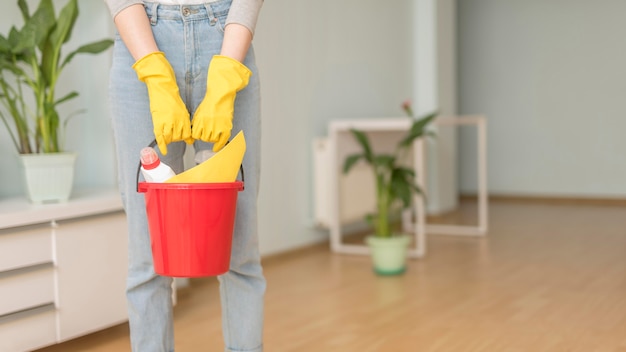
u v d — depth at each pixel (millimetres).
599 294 2561
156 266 1159
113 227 2113
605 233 4027
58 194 2090
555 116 5734
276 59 3438
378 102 4395
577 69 5637
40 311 1909
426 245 3732
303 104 3643
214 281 2906
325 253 3564
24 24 2279
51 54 2189
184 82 1229
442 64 4887
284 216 3504
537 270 3014
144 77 1138
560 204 5609
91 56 2609
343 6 4000
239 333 1363
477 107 6035
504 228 4293
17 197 2297
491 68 5957
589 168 5629
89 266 2043
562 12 5664
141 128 1226
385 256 2982
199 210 1102
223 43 1206
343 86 4012
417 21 4848
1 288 1822
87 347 2070
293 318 2309
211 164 1138
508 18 5867
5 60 2117
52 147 2262
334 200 3541
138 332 1290
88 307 2041
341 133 3605
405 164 4234
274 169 3434
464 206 5504
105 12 2559
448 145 5082
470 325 2174
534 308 2371
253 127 1290
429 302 2482
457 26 6074
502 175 5965
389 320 2254
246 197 1297
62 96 2545
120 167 1254
